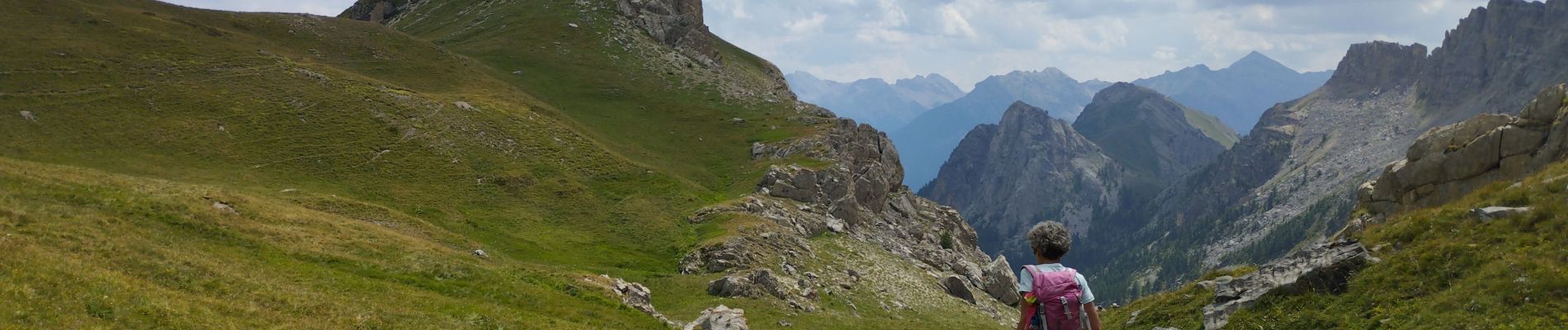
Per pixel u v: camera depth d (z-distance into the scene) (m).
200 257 36.47
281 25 146.00
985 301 88.94
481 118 117.44
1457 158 46.50
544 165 106.69
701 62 190.50
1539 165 42.59
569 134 121.56
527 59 172.62
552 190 98.69
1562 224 28.67
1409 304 29.00
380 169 95.81
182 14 138.50
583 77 168.25
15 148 83.12
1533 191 32.84
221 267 34.53
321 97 112.94
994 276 96.38
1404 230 33.97
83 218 38.50
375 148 101.12
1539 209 30.14
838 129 140.25
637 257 79.88
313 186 87.94
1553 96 43.56
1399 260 31.50
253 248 43.72
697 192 107.56
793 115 156.50
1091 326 12.62
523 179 99.94
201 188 58.09
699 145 140.38
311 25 150.38
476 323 34.12
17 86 96.62
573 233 86.56
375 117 109.88
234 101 106.50
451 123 112.56
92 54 109.62
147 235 39.94
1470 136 47.00
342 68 134.50
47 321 22.17
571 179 103.19
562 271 57.97
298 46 139.38
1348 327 29.42
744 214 91.12
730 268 71.56
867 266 85.25
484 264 51.72
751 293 60.97
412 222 74.12
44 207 39.00
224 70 115.94
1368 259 32.56
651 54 186.50
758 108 161.50
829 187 112.81
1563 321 24.22
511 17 199.88
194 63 115.81
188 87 107.81
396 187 91.44
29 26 113.38
